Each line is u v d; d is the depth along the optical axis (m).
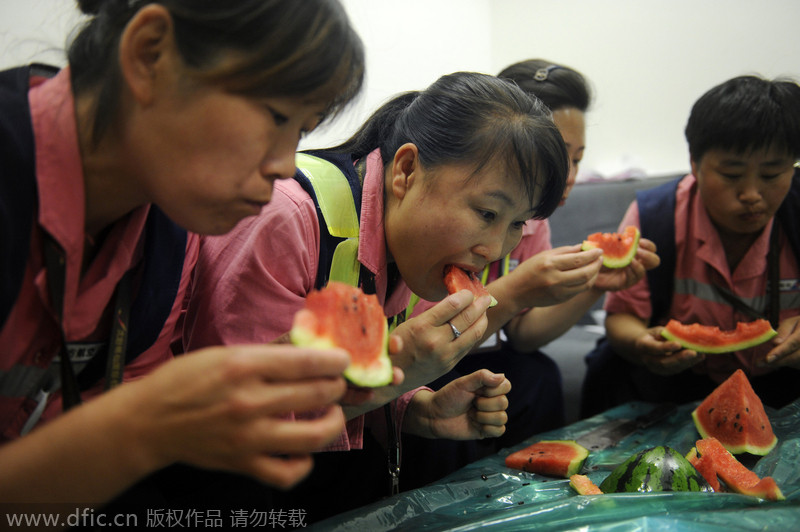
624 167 4.62
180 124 0.99
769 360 2.10
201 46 0.96
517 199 1.44
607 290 2.33
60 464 0.87
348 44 1.06
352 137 1.82
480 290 1.54
